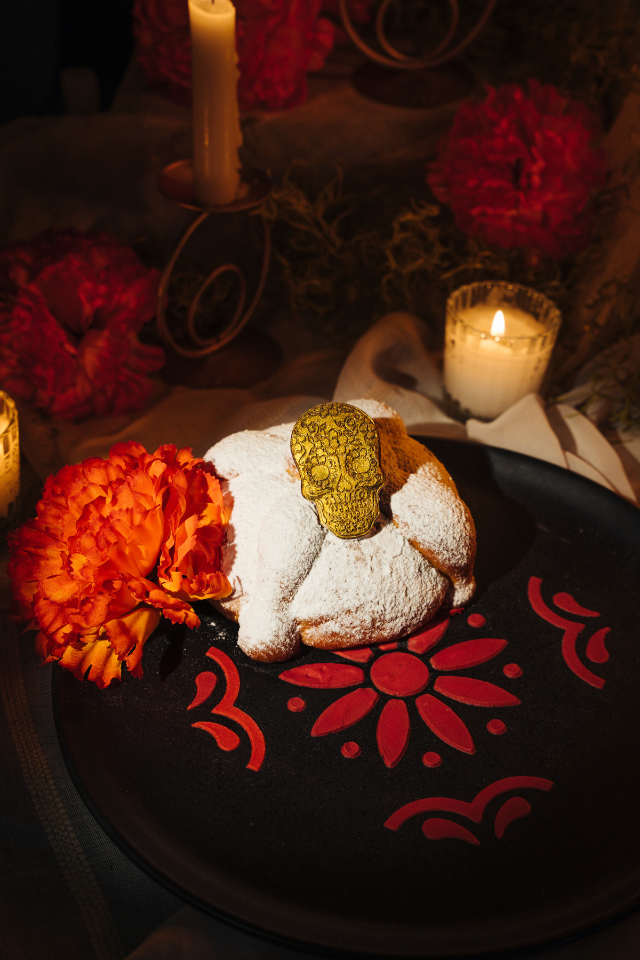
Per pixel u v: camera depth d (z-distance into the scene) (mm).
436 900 532
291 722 582
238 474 616
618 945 535
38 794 574
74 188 803
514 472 688
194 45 669
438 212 794
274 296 851
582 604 631
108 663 575
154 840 542
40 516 584
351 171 831
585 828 555
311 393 786
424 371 793
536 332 761
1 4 1138
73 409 733
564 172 742
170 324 808
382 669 601
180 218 815
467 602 626
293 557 588
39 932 541
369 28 921
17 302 696
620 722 587
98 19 1119
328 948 512
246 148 809
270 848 545
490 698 592
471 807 560
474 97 855
